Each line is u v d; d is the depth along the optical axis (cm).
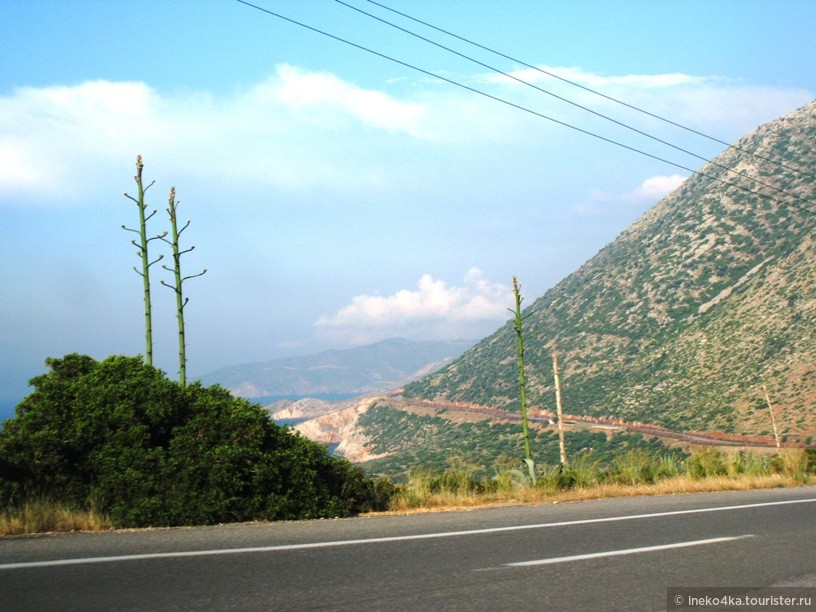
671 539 843
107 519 911
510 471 1580
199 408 1084
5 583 591
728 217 12638
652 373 9744
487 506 1233
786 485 1611
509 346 13375
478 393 12062
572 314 13225
